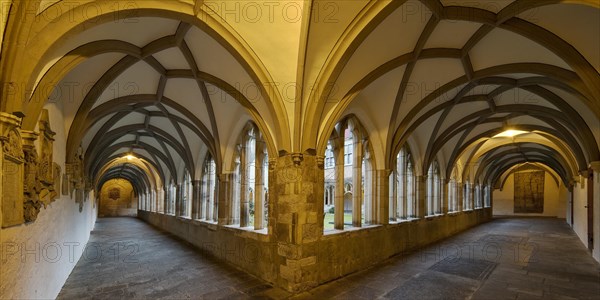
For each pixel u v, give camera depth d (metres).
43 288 4.25
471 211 16.98
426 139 10.38
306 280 5.64
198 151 11.07
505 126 11.69
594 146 7.75
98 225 18.55
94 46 4.57
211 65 6.16
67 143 5.90
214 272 6.91
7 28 2.82
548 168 23.22
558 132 10.61
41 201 3.92
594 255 8.53
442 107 8.67
